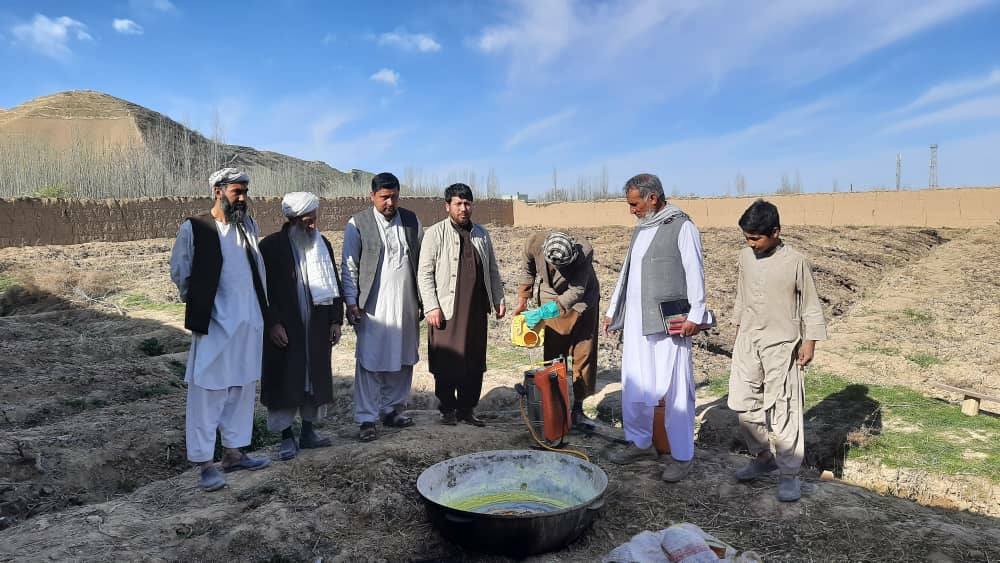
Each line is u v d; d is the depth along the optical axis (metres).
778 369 4.06
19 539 3.55
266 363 4.68
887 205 25.67
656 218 4.54
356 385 5.23
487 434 5.30
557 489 4.25
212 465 4.24
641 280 4.53
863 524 3.77
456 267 5.27
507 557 3.58
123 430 5.63
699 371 7.72
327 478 4.42
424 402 7.03
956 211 24.27
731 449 5.68
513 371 7.69
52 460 5.03
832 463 5.27
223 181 4.14
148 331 10.42
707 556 3.03
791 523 3.85
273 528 3.71
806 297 4.00
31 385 6.93
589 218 35.38
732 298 12.17
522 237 26.97
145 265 16.48
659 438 4.72
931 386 6.95
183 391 7.44
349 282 5.12
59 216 19.33
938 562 3.38
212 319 4.13
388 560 3.58
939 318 10.34
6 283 13.74
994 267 15.10
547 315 5.32
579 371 5.63
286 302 4.64
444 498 4.09
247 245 4.30
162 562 3.36
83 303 12.63
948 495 4.70
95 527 3.68
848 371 7.47
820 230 23.95
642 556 3.13
